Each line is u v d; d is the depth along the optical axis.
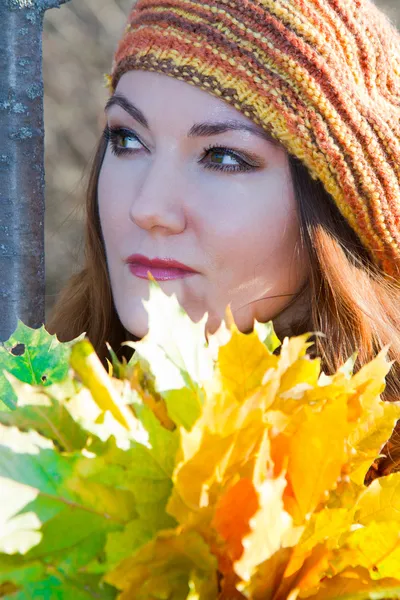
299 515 0.61
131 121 1.22
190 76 1.14
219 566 0.59
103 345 1.58
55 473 0.58
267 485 0.55
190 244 1.18
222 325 0.74
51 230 3.48
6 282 1.22
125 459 0.61
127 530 0.58
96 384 0.63
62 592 0.57
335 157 1.19
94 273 1.58
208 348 0.71
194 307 1.21
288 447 0.61
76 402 0.62
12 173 1.20
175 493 0.57
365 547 0.64
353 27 1.23
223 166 1.18
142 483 0.61
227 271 1.19
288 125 1.16
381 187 1.23
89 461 0.59
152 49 1.17
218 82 1.14
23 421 0.63
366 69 1.24
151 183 1.17
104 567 0.57
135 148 1.25
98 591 0.59
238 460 0.58
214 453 0.56
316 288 1.25
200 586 0.57
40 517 0.57
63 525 0.58
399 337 1.31
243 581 0.55
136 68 1.20
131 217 1.19
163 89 1.17
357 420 0.66
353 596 0.62
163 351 0.68
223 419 0.58
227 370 0.66
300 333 1.30
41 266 1.25
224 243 1.17
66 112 3.69
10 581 0.57
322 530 0.61
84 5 3.71
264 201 1.19
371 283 1.30
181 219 1.17
